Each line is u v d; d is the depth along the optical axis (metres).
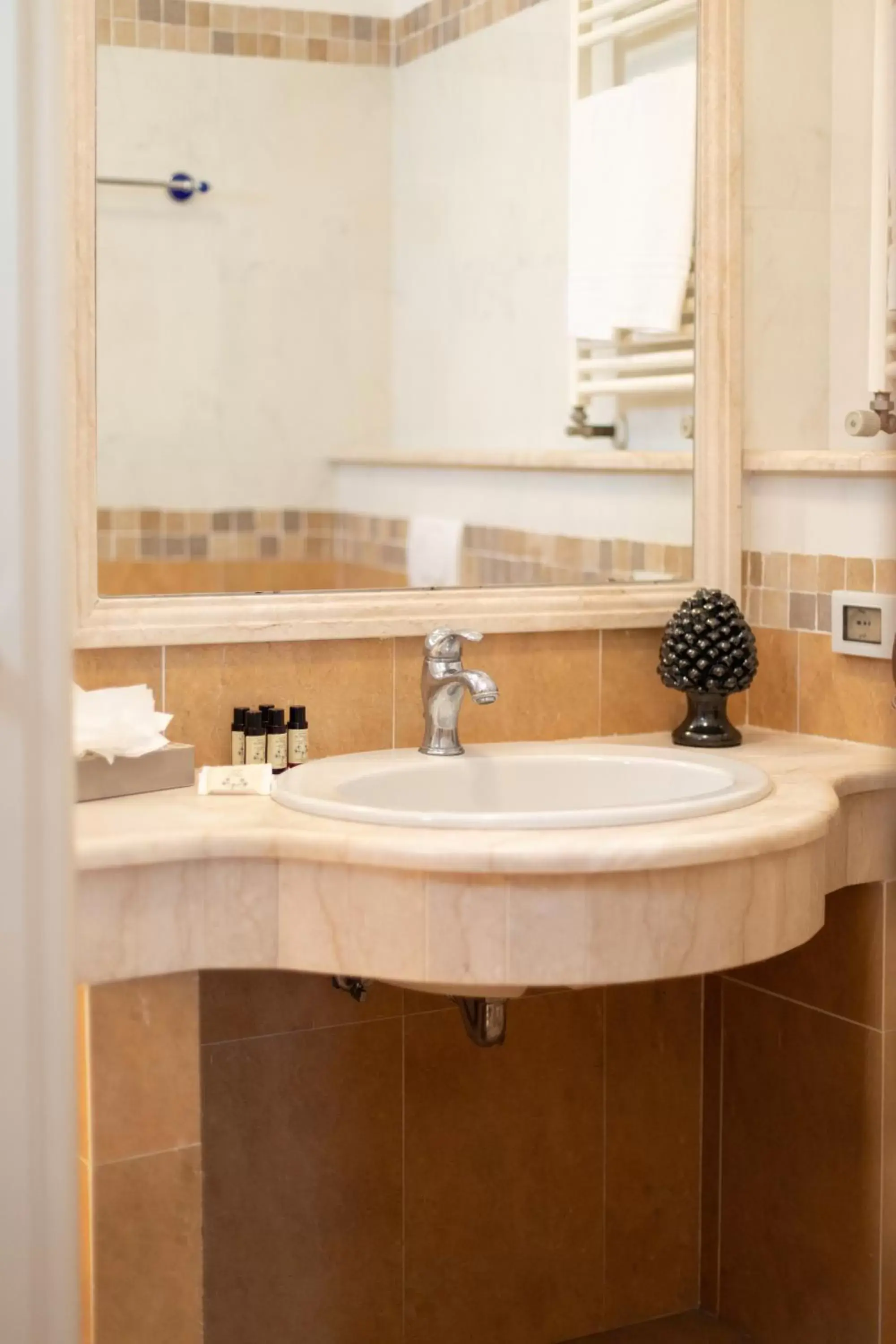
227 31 1.84
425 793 1.81
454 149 1.99
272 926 1.54
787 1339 2.16
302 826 1.53
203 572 1.87
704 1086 2.30
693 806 1.58
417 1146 2.09
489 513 2.05
